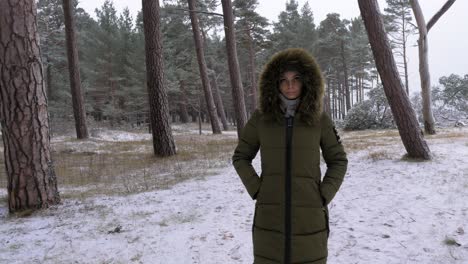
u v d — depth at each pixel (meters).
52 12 36.56
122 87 34.84
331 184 2.26
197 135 25.20
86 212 5.73
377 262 3.72
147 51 12.42
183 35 36.66
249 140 2.40
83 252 4.13
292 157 2.22
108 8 41.06
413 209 5.35
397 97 8.99
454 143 11.61
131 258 3.95
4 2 5.48
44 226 5.08
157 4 12.23
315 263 2.21
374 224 4.82
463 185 6.40
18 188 5.84
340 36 46.03
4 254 4.13
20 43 5.61
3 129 5.84
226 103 48.12
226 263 3.79
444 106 29.08
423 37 16.22
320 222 2.24
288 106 2.28
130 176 9.36
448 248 3.96
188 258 3.92
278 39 41.97
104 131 26.89
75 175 9.67
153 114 12.62
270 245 2.22
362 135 18.41
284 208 2.20
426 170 7.83
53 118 27.97
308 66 2.23
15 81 5.66
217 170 9.52
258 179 2.32
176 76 36.19
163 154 12.60
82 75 39.34
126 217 5.41
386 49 8.96
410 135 8.98
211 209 5.75
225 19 16.33
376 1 8.96
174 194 6.93
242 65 45.34
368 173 7.99
